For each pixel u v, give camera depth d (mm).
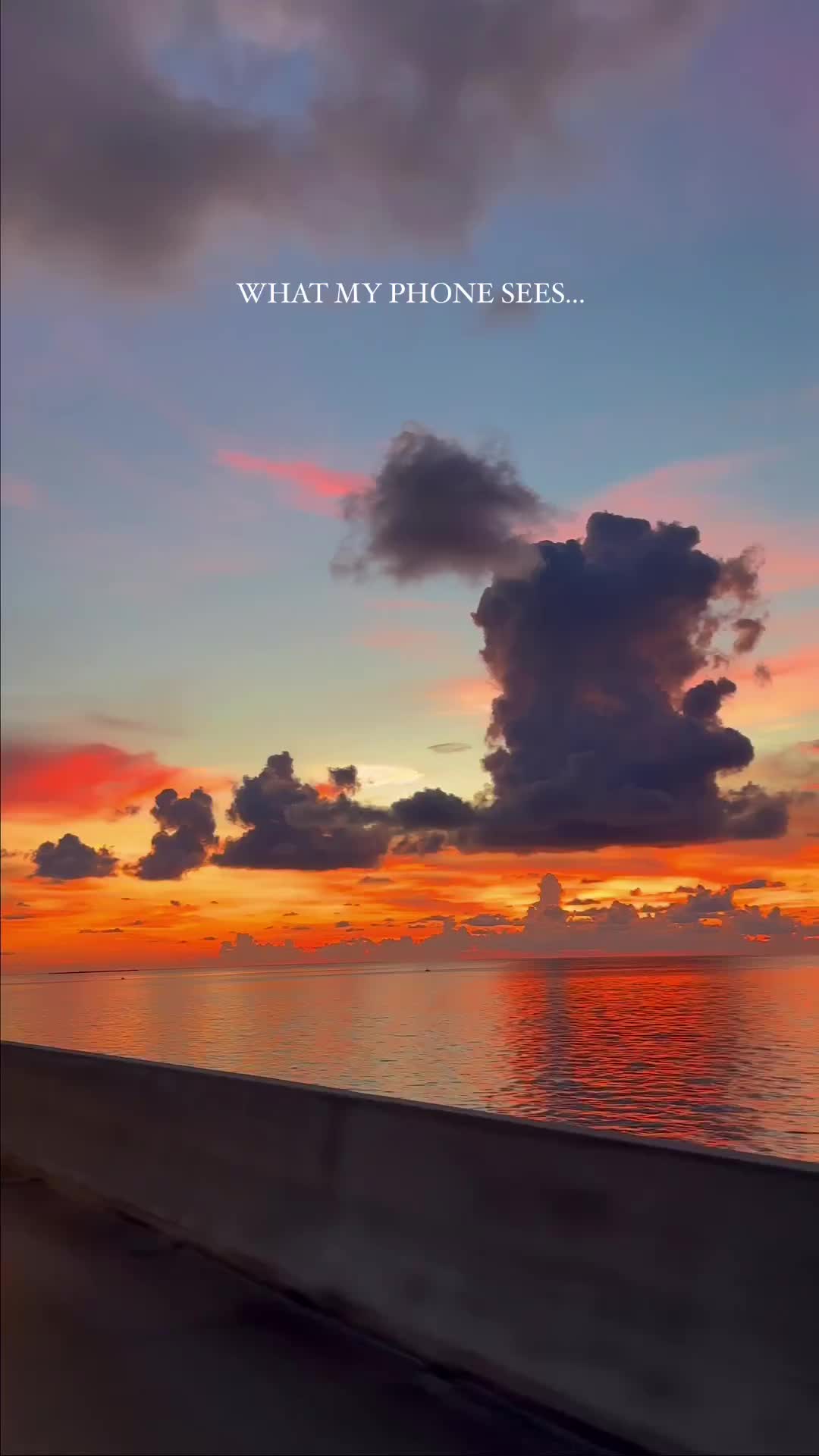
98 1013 130250
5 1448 4375
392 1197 5691
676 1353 4211
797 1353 3869
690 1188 4344
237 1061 65250
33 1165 9219
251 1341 5434
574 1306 4625
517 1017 103500
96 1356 5281
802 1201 3984
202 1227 7047
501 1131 5172
